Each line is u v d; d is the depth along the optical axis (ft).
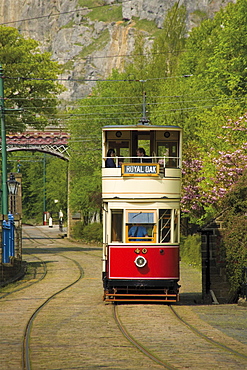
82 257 381.19
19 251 292.61
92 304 172.35
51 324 135.95
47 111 466.29
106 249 177.58
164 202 175.01
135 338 118.83
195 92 381.40
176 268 175.22
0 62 447.01
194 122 354.74
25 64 448.24
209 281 198.29
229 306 179.52
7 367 92.27
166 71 513.45
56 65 467.11
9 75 442.91
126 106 460.96
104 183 177.06
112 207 175.42
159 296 178.29
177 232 176.24
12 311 156.66
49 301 178.60
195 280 257.34
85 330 128.06
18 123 453.58
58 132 578.66
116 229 175.63
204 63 451.12
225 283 200.75
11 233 282.36
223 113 316.81
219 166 286.46
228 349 107.86
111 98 467.11
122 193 174.91
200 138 338.13
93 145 499.51
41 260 357.61
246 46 376.07
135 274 173.47
